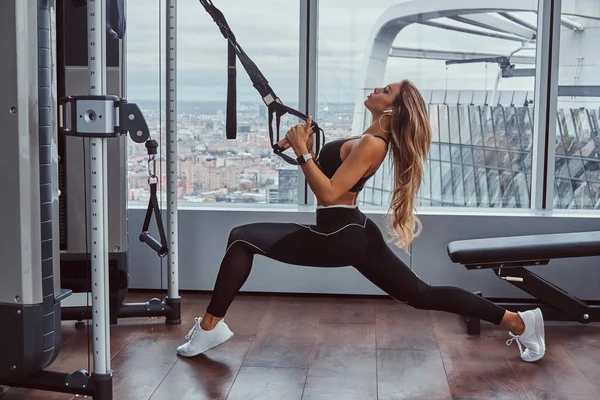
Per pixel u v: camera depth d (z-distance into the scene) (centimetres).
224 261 329
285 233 321
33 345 262
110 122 253
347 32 458
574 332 385
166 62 377
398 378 313
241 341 360
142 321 394
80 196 360
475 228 437
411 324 392
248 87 464
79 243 363
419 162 312
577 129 455
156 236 454
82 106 251
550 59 445
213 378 311
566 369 327
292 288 450
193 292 457
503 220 436
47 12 261
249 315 406
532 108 457
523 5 449
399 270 321
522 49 452
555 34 443
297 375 315
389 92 315
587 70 448
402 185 314
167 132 381
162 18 453
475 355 344
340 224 312
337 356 340
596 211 455
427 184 467
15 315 261
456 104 461
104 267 263
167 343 356
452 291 329
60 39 349
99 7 250
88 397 286
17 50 253
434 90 461
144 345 353
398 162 314
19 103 254
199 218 450
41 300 262
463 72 458
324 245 313
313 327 385
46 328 267
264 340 362
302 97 459
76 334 367
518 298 440
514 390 300
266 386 302
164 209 452
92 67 253
